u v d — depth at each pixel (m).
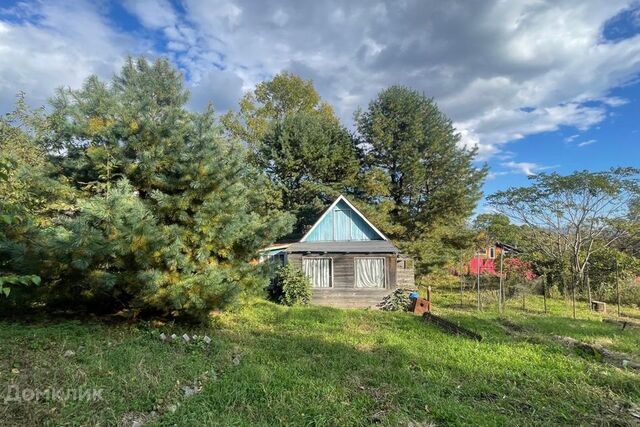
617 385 5.74
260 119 30.41
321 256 15.80
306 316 11.46
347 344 7.99
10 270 6.98
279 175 26.19
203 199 8.45
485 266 25.75
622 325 11.60
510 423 4.33
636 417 4.67
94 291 7.80
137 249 7.01
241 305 9.48
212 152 8.73
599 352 7.56
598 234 20.16
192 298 7.56
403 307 14.75
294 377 5.53
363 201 24.83
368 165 26.23
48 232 7.03
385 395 5.06
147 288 7.28
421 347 7.74
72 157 9.76
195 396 4.63
